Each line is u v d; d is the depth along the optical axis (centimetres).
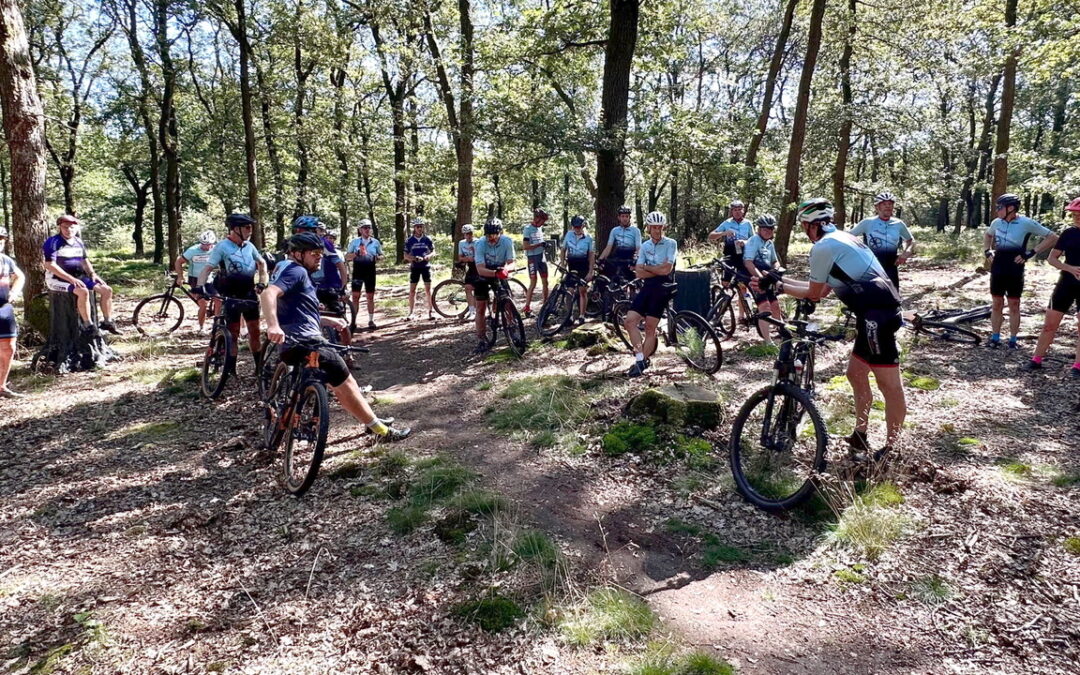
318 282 758
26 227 911
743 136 1117
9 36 880
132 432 562
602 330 857
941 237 2539
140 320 1173
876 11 1675
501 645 267
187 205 3522
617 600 291
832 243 391
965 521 346
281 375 483
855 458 405
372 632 280
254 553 354
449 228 4400
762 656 260
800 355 396
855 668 252
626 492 410
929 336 784
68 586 328
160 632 288
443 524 367
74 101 2681
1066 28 1091
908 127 1970
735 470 396
